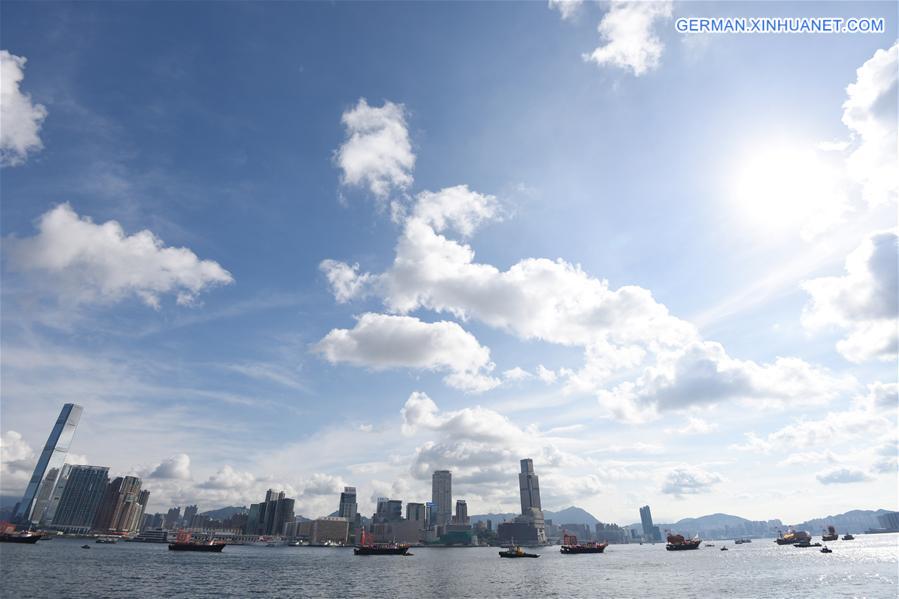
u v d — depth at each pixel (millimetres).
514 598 123375
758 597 121500
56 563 199250
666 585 149125
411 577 183000
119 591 126688
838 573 173500
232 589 139375
